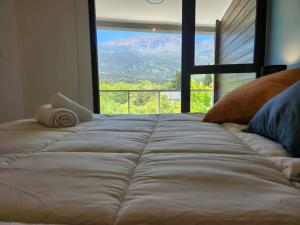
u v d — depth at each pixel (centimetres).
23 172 60
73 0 282
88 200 46
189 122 136
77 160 69
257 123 102
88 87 293
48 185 53
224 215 41
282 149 80
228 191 49
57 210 44
